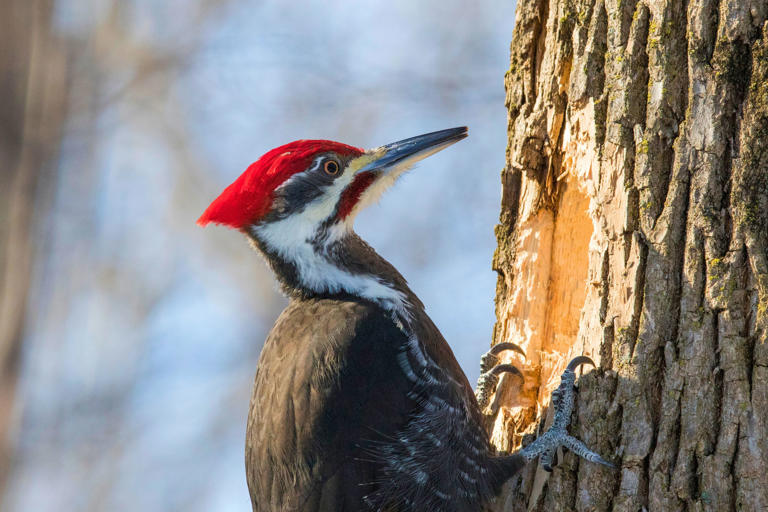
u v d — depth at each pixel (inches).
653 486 353.1
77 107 893.2
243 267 1000.2
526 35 428.5
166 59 931.3
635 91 372.5
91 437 892.6
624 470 360.5
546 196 422.3
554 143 414.6
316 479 396.2
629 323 364.5
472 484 408.2
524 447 400.5
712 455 344.2
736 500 339.3
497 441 430.3
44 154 853.2
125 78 928.3
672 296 357.7
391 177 454.9
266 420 412.5
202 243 1013.8
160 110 957.2
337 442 396.2
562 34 405.7
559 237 423.2
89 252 919.7
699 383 349.1
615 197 373.4
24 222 843.4
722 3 355.6
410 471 401.4
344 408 398.3
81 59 898.7
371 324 414.9
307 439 396.8
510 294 437.7
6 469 834.2
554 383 418.3
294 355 413.7
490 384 440.5
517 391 432.5
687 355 352.2
